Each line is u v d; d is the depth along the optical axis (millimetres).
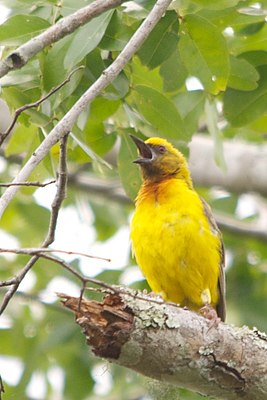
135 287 17891
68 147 11891
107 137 12703
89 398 17938
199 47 11539
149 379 9875
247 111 12922
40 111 11133
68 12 10938
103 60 11453
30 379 17812
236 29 12867
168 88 12469
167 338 9320
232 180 16781
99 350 9211
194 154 16875
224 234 18906
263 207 19641
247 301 17828
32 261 9125
